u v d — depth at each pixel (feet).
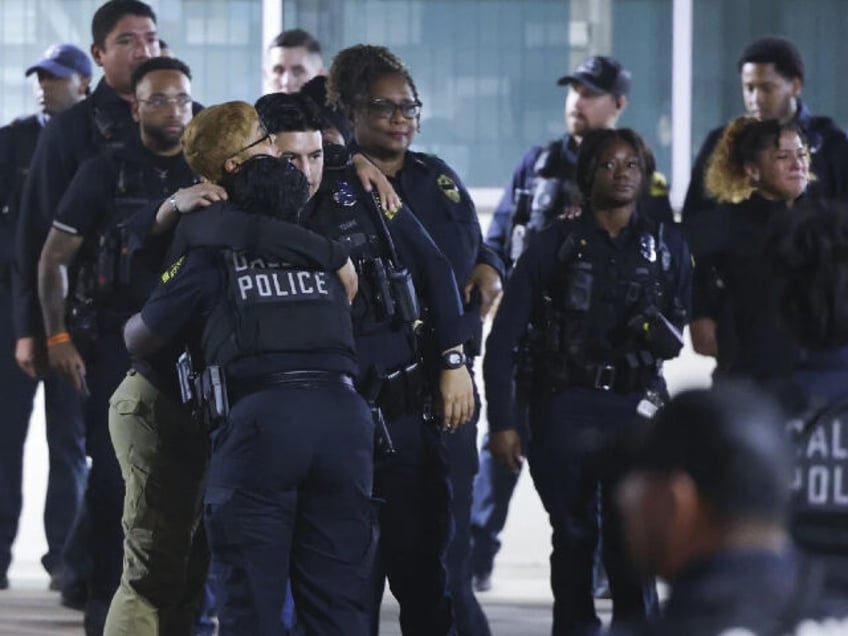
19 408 61.93
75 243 50.01
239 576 37.11
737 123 50.39
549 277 45.39
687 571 18.01
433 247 41.32
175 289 37.88
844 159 57.06
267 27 69.72
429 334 41.42
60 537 62.13
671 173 69.51
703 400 18.43
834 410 24.52
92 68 69.82
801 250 27.48
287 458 36.78
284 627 40.27
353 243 40.29
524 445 50.14
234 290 37.35
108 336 49.24
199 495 42.27
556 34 69.62
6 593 61.41
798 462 24.26
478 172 69.82
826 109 69.56
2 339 61.41
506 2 69.62
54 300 50.98
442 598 42.16
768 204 49.42
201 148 38.86
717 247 48.91
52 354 51.44
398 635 53.47
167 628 42.80
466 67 69.77
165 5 69.82
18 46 69.97
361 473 37.60
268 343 37.06
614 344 45.03
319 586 37.68
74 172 53.11
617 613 43.88
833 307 27.09
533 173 59.47
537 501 67.00
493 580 64.59
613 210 45.39
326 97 45.60
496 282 47.39
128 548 42.50
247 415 36.86
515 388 46.32
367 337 40.32
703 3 69.41
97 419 49.49
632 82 69.67
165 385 40.98
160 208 39.42
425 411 41.47
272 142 38.91
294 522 37.78
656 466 18.17
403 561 41.70
